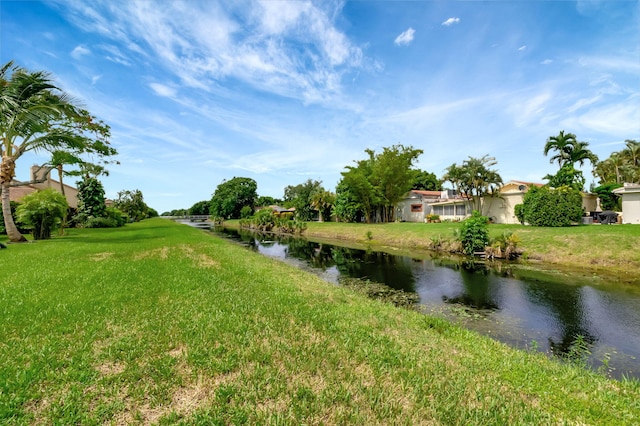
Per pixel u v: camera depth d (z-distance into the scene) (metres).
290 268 10.94
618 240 12.81
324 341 3.90
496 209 28.73
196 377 2.90
